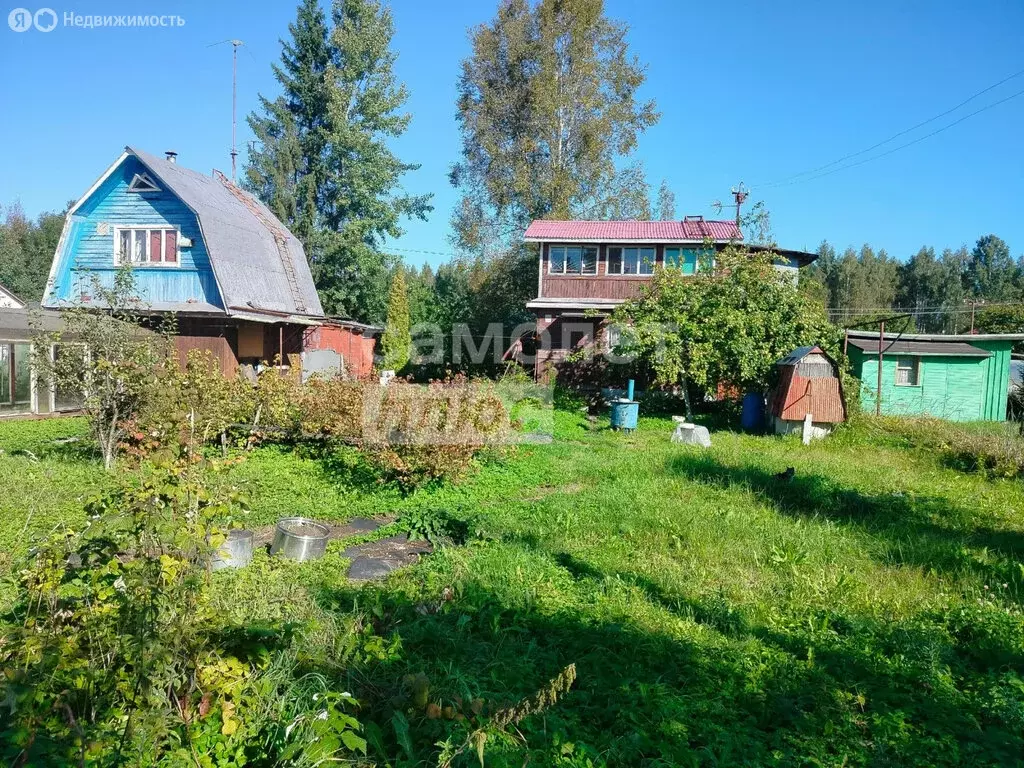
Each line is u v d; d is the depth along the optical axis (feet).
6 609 11.87
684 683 12.94
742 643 14.85
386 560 20.71
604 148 104.22
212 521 11.67
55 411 53.21
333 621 14.26
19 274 116.47
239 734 9.87
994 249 243.81
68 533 11.10
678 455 37.47
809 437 46.24
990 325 107.76
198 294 60.75
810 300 56.70
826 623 15.87
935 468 37.78
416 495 28.09
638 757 10.46
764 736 11.19
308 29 100.83
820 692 12.56
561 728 10.84
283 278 74.49
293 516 24.84
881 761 10.43
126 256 61.67
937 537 23.49
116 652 9.72
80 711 9.50
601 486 30.66
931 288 214.90
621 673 13.20
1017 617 16.37
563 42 103.76
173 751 9.29
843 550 22.21
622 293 77.41
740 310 54.19
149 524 10.09
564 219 102.01
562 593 17.75
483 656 13.71
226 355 59.41
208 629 10.48
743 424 52.34
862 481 32.53
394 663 13.03
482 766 9.19
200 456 14.94
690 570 19.98
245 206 77.51
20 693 8.64
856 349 65.87
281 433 36.70
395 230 103.09
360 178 98.84
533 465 34.99
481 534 22.80
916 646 14.48
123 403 31.04
